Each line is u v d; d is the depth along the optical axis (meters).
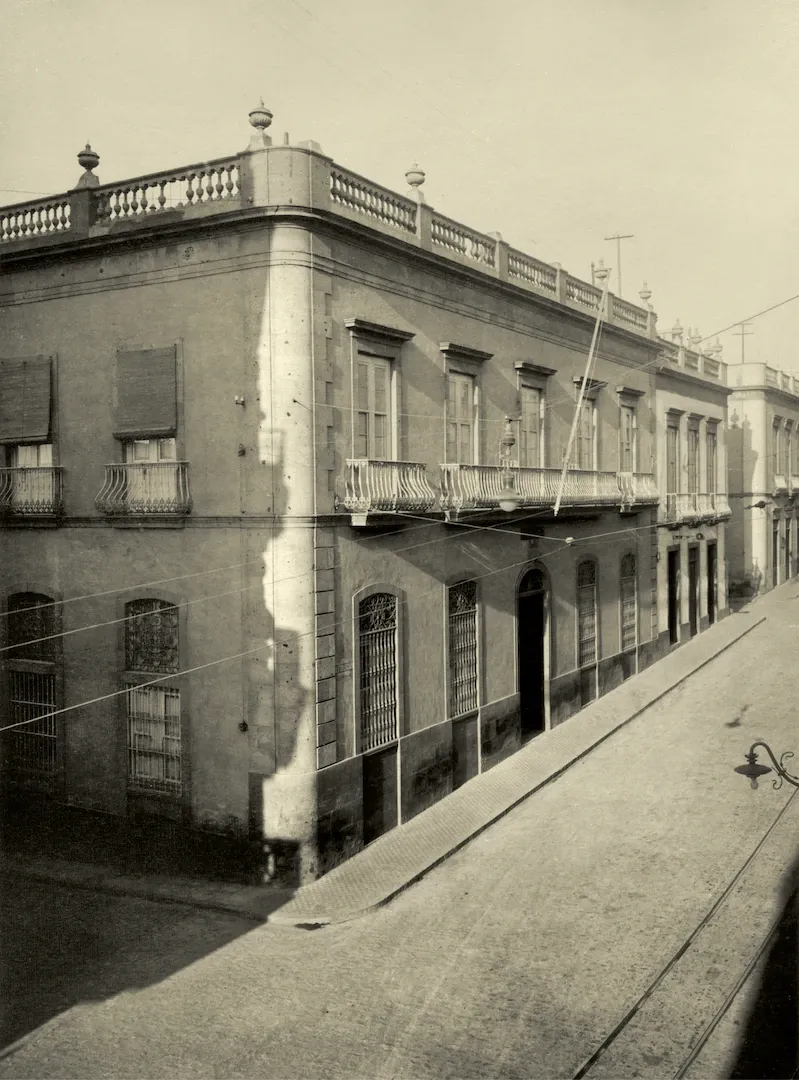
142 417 14.55
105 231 14.66
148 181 14.38
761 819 14.80
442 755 16.81
